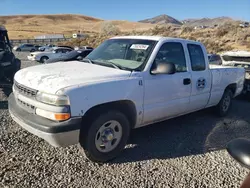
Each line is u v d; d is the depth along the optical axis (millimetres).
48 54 21422
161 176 3268
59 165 3420
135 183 3088
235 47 26078
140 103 3773
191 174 3350
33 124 3119
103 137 3475
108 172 3309
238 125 5363
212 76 5156
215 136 4691
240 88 6309
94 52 4730
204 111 6246
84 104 3121
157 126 5094
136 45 4246
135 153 3873
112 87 3391
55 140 3008
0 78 7871
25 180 3043
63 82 3148
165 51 4203
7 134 4344
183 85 4426
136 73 3742
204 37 35094
